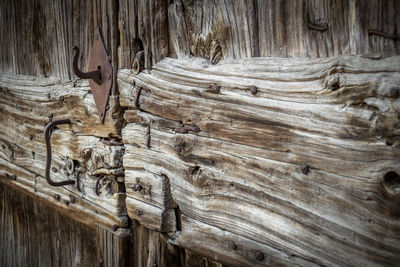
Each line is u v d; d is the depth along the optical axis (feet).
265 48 2.95
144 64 3.52
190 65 3.24
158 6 3.42
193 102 3.22
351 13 2.64
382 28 2.56
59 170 4.40
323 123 2.71
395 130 2.51
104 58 3.73
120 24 3.62
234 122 3.04
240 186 3.07
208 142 3.18
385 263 2.59
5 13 4.91
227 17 3.08
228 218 3.15
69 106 4.17
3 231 5.80
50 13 4.30
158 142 3.47
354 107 2.62
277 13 2.88
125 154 3.73
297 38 2.82
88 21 3.88
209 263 3.45
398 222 2.54
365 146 2.60
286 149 2.85
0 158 5.31
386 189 2.56
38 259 5.24
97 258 4.32
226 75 3.05
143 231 3.84
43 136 4.54
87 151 4.01
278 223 2.93
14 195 5.55
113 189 3.95
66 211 4.42
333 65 2.64
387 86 2.51
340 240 2.72
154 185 3.53
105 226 4.00
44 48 4.45
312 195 2.78
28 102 4.66
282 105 2.84
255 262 3.05
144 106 3.53
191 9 3.27
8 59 4.97
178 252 3.69
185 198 3.34
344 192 2.68
